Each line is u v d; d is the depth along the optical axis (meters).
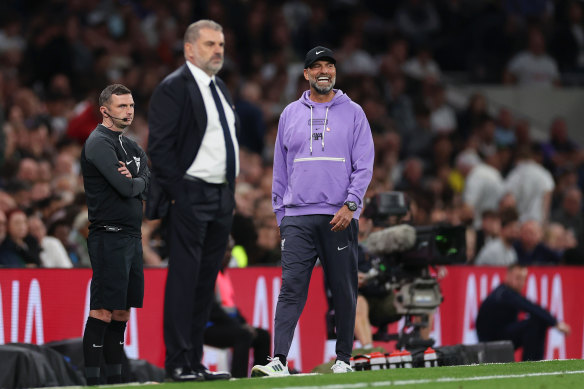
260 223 37.53
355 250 25.16
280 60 61.06
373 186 32.59
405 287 29.08
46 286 29.00
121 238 23.14
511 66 74.12
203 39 25.62
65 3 61.31
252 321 33.03
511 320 37.31
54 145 47.00
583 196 61.62
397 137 56.88
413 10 73.12
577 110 74.06
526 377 22.73
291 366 33.47
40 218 35.41
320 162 24.95
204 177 25.33
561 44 75.25
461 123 66.69
